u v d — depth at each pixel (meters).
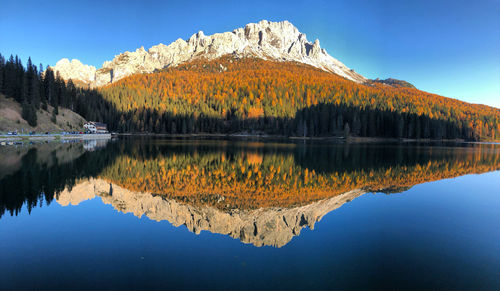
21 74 103.31
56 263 11.84
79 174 32.31
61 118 113.31
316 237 15.65
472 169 45.06
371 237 15.66
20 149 53.34
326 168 41.78
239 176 34.66
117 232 15.77
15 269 11.26
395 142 120.50
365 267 12.03
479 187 31.09
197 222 18.11
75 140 89.31
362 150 73.62
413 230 16.86
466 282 10.88
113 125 166.00
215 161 47.16
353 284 10.56
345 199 24.91
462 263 12.56
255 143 96.56
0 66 100.19
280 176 35.12
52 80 120.38
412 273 11.49
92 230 15.98
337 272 11.53
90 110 147.00
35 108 99.25
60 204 20.97
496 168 46.50
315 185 30.50
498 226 17.73
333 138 132.75
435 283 10.77
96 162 41.50
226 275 11.12
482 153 73.88
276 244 14.60
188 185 29.33
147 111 177.75
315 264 12.22
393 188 29.80
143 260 12.32
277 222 18.42
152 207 21.36
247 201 23.89
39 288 9.91
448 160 55.97
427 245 14.53
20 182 27.16
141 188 27.42
